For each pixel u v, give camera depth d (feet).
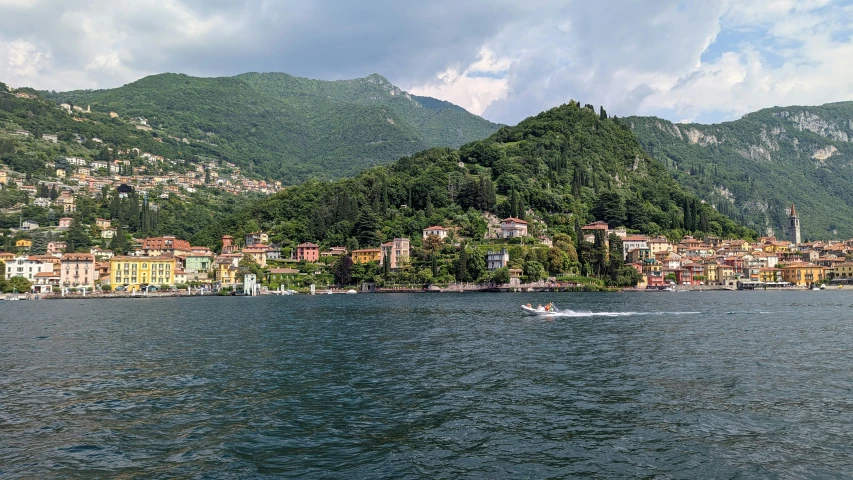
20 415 139.74
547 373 184.44
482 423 130.00
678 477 99.71
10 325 359.87
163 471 104.47
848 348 235.40
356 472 103.09
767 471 102.22
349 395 157.38
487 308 481.87
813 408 140.77
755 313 415.44
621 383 169.17
